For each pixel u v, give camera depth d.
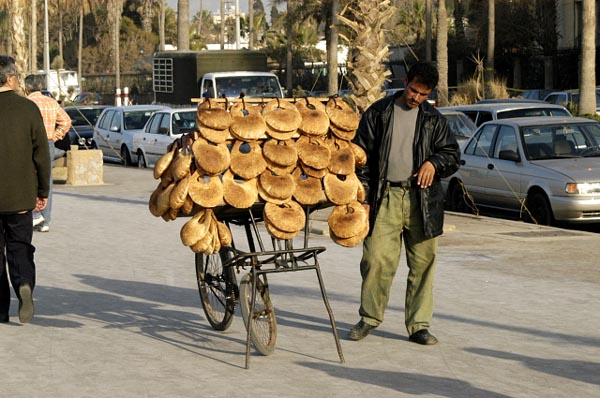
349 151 8.25
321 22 64.69
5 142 9.26
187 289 11.25
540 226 16.11
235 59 36.72
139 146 30.12
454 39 61.81
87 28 123.12
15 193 9.27
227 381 7.41
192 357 8.18
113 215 17.80
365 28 15.73
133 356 8.20
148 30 115.75
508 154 17.80
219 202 7.82
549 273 12.03
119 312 10.03
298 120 8.04
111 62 111.94
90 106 38.91
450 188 19.50
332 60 50.12
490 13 52.19
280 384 7.32
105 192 22.09
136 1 120.19
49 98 15.23
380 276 8.66
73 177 24.00
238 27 57.88
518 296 10.71
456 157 8.40
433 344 8.59
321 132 8.14
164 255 13.49
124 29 114.31
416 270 8.64
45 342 8.71
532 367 7.86
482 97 43.28
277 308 10.15
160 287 11.34
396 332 9.08
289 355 8.23
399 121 8.43
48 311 10.06
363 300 8.75
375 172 8.50
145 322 9.58
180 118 28.89
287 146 8.00
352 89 15.95
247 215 8.45
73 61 122.44
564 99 39.66
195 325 9.45
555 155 17.66
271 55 79.81
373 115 8.48
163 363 7.97
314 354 8.26
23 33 34.25
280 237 7.98
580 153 17.83
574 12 56.66
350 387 7.25
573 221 16.58
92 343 8.67
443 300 10.52
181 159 7.77
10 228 9.37
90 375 7.60
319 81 73.25
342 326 9.31
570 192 16.44
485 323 9.45
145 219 17.22
